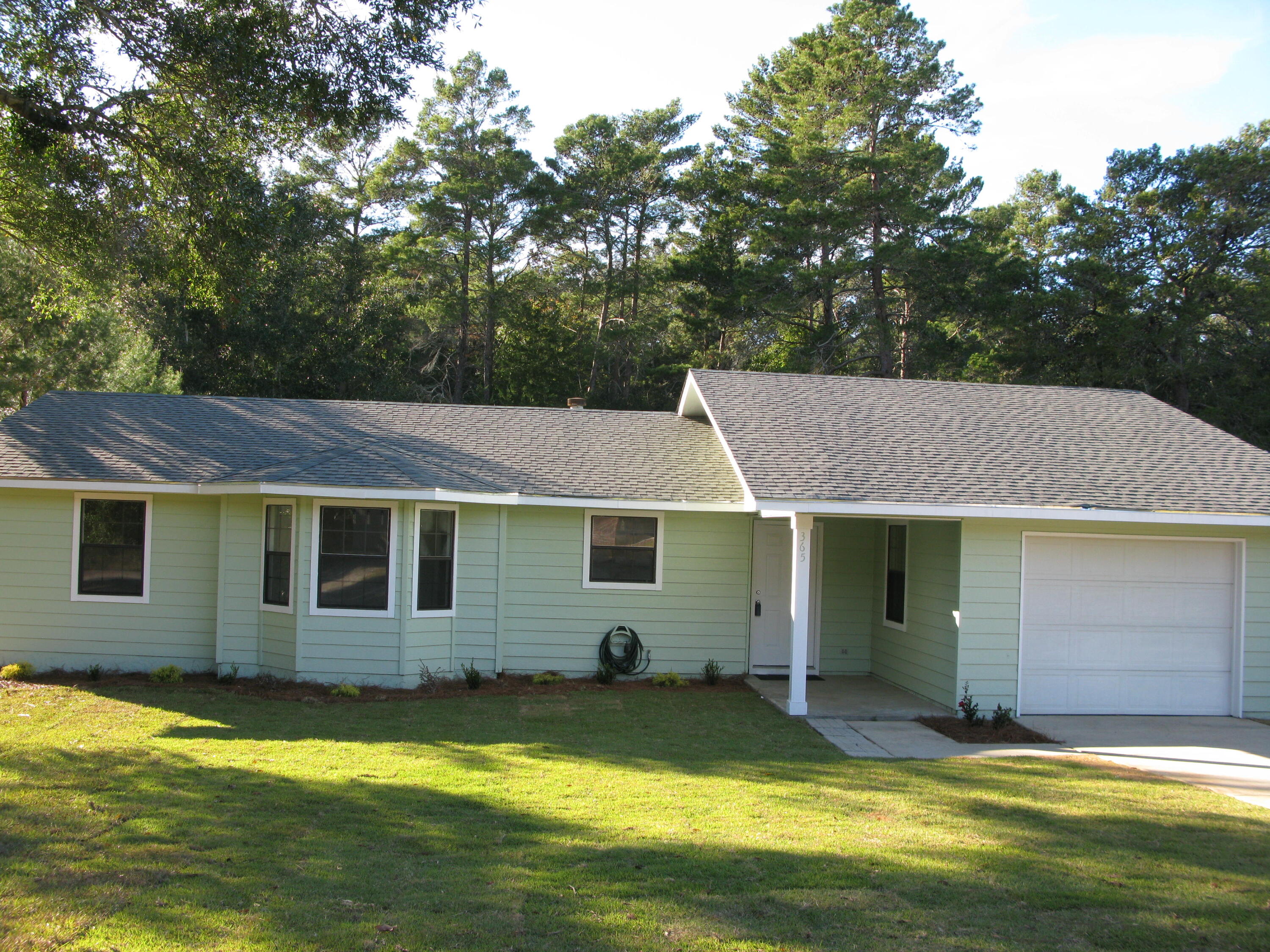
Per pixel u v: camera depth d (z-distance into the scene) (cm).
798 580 1145
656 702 1212
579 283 4391
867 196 3058
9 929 479
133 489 1270
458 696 1219
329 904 526
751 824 698
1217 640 1209
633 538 1379
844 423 1379
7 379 2217
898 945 492
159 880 553
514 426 1577
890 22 3494
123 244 1700
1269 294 2845
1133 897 566
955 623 1171
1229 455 1367
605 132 4125
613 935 495
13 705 1088
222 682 1255
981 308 3127
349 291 3450
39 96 1411
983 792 806
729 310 3400
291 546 1252
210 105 1527
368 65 1478
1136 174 3325
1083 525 1188
